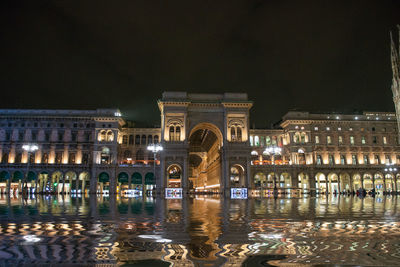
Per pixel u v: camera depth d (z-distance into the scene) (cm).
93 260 559
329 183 9838
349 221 1221
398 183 9906
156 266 519
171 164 7719
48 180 9138
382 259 569
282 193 8994
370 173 9856
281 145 10262
